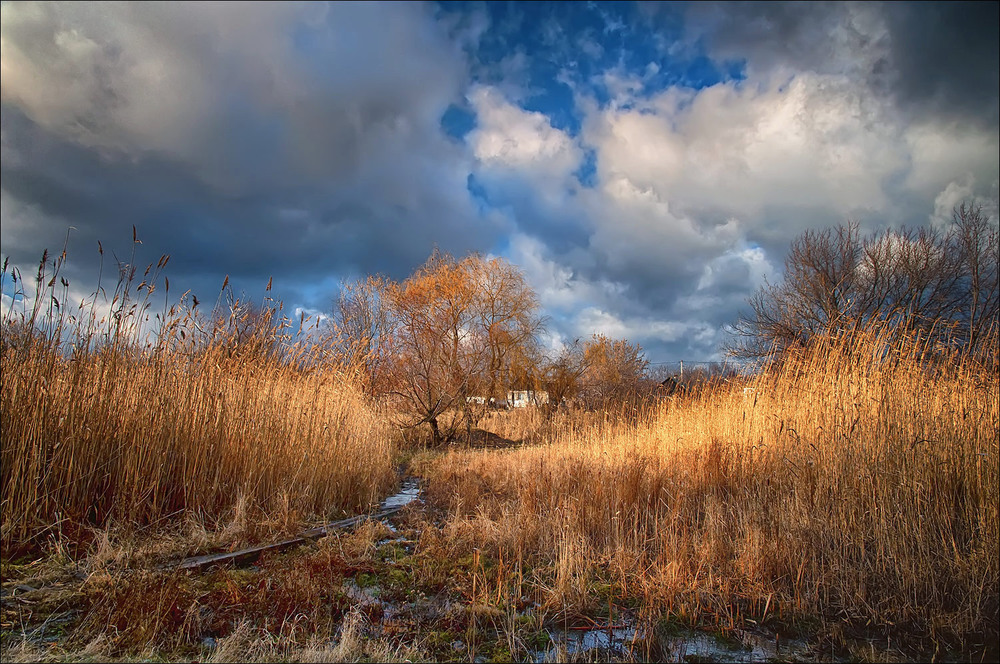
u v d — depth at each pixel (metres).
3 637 3.31
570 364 23.20
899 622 4.23
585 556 5.37
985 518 5.29
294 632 3.54
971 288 20.19
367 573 4.96
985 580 4.54
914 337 7.18
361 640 3.57
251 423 6.92
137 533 5.21
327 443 7.85
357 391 9.91
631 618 4.26
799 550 5.05
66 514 5.04
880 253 22.25
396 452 14.25
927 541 5.07
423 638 3.71
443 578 4.78
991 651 3.85
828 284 22.55
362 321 20.11
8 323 5.31
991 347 7.11
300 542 5.74
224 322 7.39
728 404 9.52
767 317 25.17
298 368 8.45
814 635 4.05
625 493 6.54
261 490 6.80
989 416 6.40
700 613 4.34
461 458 13.16
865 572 4.74
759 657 3.73
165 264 6.28
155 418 5.96
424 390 18.62
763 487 6.52
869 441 6.11
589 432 13.20
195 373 6.70
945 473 5.90
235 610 3.85
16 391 5.10
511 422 21.64
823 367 7.68
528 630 3.95
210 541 5.39
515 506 6.90
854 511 5.57
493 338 21.05
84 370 5.57
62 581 4.13
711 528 5.50
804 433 6.99
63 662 3.06
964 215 20.75
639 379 22.14
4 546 4.47
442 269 20.14
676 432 9.64
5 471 4.95
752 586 4.64
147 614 3.53
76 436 5.30
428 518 7.11
